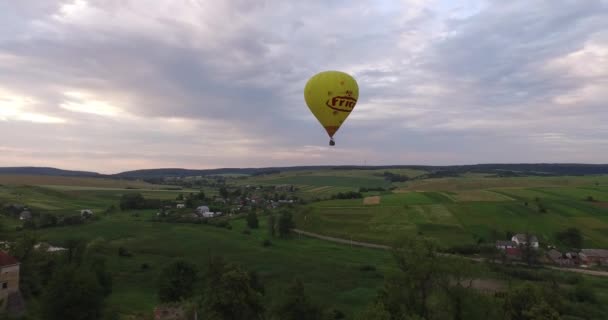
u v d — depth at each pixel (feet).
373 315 93.81
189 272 157.38
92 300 118.73
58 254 185.68
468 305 102.63
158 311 134.62
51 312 115.03
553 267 242.78
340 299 166.30
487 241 288.10
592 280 213.05
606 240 285.64
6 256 141.18
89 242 254.47
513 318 122.42
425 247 107.76
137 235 291.99
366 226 334.65
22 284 150.92
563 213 342.23
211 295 109.09
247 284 110.32
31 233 174.19
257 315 113.80
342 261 234.58
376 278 198.29
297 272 207.92
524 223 321.11
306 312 116.37
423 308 105.19
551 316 116.47
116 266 208.95
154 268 208.64
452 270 104.94
